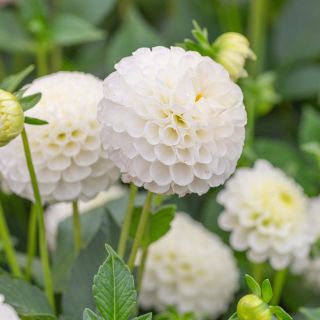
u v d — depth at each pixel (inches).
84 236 24.7
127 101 18.8
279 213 26.8
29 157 20.0
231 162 19.5
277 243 26.9
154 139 18.7
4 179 23.3
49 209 30.5
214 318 29.6
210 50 21.3
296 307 30.3
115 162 18.9
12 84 21.0
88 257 21.6
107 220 22.1
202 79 19.1
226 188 28.2
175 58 19.4
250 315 18.1
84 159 21.4
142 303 28.8
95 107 21.6
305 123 32.9
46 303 20.6
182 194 19.1
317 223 29.0
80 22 32.3
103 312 17.9
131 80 19.0
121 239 21.3
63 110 21.4
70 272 21.4
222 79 19.1
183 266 28.6
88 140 21.5
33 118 19.5
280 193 27.4
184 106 18.8
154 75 19.1
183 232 29.2
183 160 18.7
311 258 30.0
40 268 25.6
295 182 31.7
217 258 29.0
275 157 33.2
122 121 18.7
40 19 32.1
